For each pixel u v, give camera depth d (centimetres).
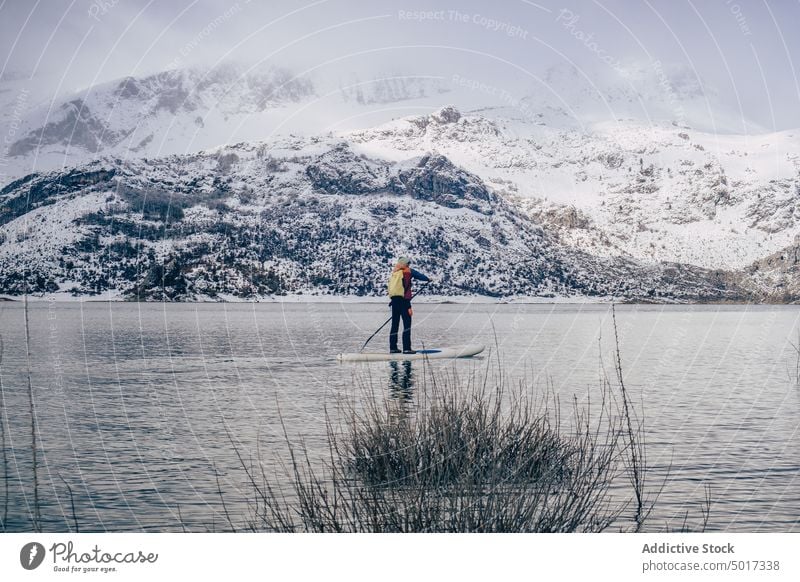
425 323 6588
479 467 792
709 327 6044
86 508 911
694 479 1023
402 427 903
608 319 7475
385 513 750
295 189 16050
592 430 1327
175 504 920
